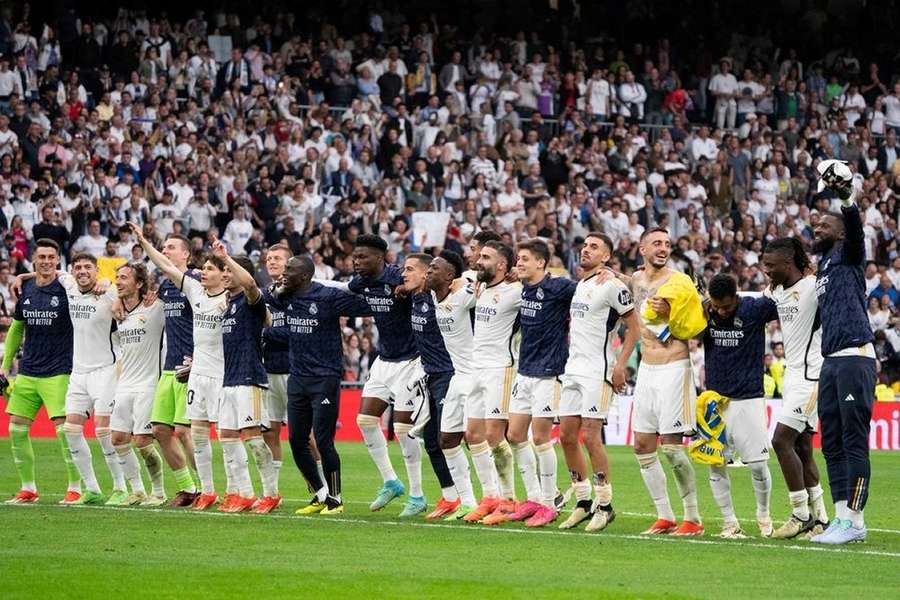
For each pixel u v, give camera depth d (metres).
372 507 22.78
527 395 21.12
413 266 21.78
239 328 22.41
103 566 15.93
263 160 48.00
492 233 21.89
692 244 51.53
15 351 24.47
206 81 49.62
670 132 57.41
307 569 15.97
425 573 15.78
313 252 45.44
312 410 22.48
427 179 49.66
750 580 15.52
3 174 43.75
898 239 55.44
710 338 19.48
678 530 19.77
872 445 42.09
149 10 54.47
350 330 43.16
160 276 42.72
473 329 21.70
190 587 14.62
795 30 64.38
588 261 20.33
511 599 14.08
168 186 45.38
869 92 62.00
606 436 42.50
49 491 26.14
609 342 20.45
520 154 52.91
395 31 57.47
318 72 52.59
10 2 49.91
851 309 18.78
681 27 62.69
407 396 22.30
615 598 14.16
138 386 23.66
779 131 58.38
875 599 14.35
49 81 47.22
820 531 20.03
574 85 56.78
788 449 19.61
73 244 43.53
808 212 56.09
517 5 60.56
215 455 34.03
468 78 56.62
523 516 21.11
